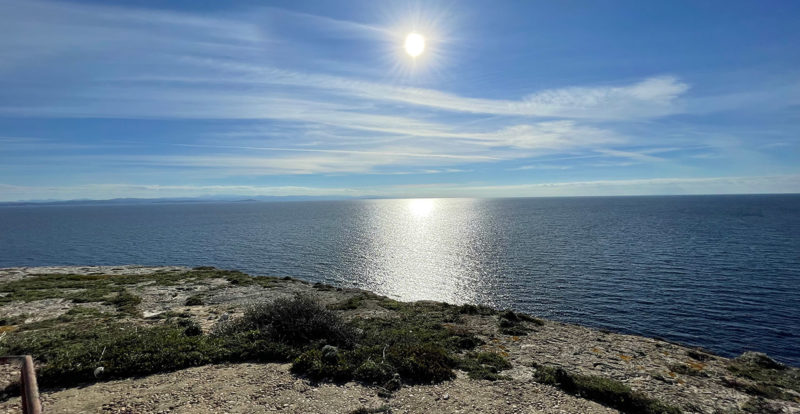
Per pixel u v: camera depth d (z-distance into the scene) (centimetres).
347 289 3203
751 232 10406
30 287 2844
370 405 976
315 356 1223
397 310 2316
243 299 2625
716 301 4266
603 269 6034
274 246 9344
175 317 1938
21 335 1466
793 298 4316
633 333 3441
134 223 18150
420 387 1109
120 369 1100
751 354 1678
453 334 1748
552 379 1200
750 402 1161
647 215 18538
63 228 15462
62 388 1009
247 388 1042
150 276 3575
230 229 14188
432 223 16388
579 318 3866
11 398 932
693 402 1141
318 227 14925
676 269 5906
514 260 7000
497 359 1403
